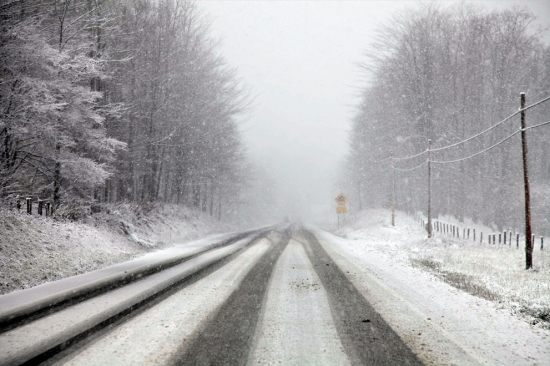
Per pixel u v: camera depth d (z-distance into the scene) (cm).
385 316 535
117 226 1572
